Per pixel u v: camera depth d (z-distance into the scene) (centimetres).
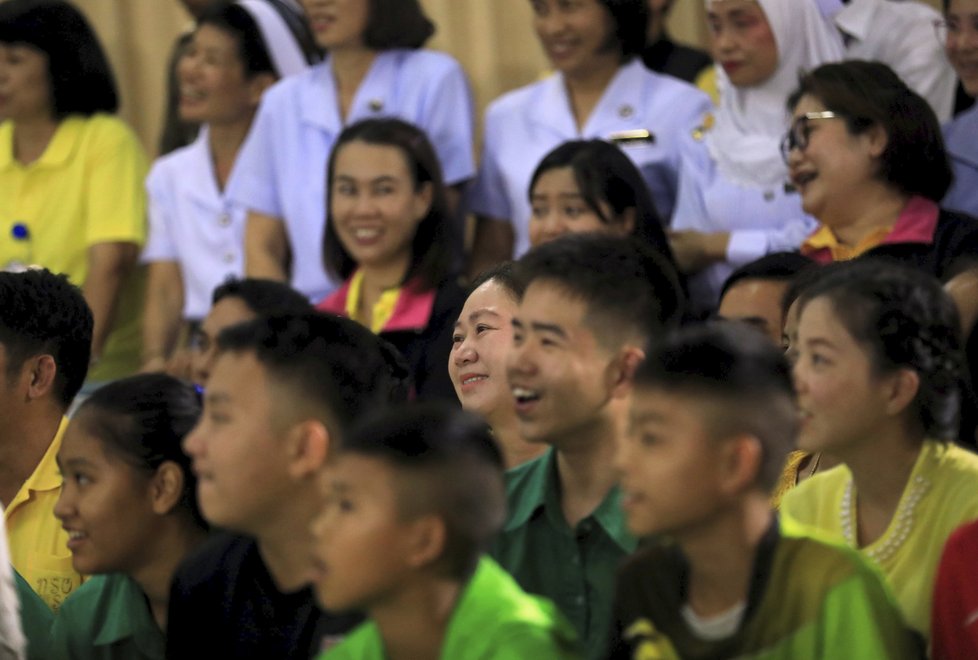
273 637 745
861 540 744
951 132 1222
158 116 1727
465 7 1662
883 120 1058
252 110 1458
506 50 1662
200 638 766
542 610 636
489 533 616
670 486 601
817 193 1075
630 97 1322
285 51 1473
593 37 1309
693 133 1280
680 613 627
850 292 705
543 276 730
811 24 1255
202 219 1448
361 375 726
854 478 737
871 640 600
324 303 1244
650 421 605
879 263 733
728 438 600
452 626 610
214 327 1040
